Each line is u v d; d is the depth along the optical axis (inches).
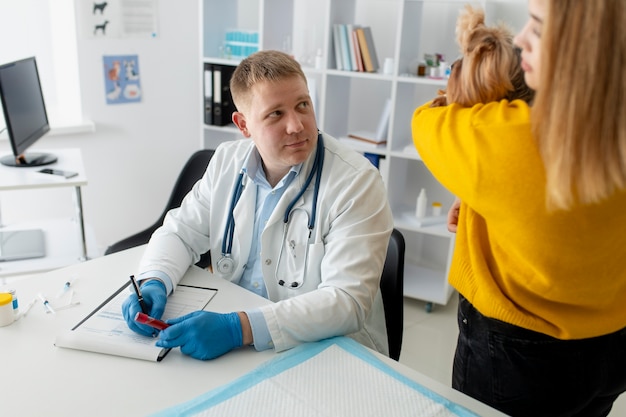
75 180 92.6
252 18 140.6
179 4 134.6
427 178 128.3
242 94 58.5
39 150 109.6
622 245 38.3
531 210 35.4
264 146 58.0
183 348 47.8
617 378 46.4
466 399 43.6
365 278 55.0
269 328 49.3
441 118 40.1
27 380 44.4
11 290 58.5
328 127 121.9
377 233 57.7
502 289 43.0
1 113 115.8
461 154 37.3
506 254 41.3
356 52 114.5
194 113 144.4
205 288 60.4
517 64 39.4
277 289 62.5
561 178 30.5
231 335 48.8
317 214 60.1
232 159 67.8
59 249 95.7
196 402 41.2
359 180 60.0
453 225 54.2
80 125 124.9
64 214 132.2
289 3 124.3
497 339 45.2
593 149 29.4
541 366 44.3
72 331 50.0
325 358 47.5
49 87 132.8
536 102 32.0
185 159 146.6
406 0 105.3
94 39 124.8
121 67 130.0
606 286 40.1
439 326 115.3
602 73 28.5
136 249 69.9
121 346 48.3
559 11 29.3
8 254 90.7
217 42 132.0
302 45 127.5
